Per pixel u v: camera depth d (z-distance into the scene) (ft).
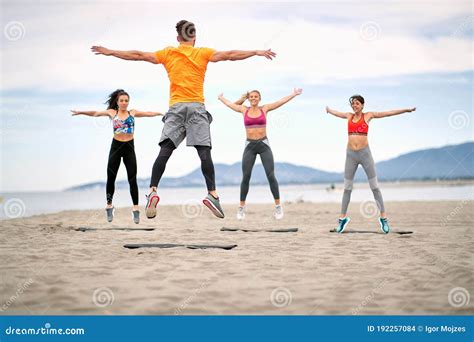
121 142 43.06
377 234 42.91
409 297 21.47
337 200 142.61
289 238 39.99
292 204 111.86
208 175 28.68
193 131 28.50
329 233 43.80
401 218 63.98
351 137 43.45
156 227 51.42
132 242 37.32
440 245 35.47
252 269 26.55
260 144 53.21
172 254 31.09
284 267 27.14
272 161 53.52
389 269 26.68
